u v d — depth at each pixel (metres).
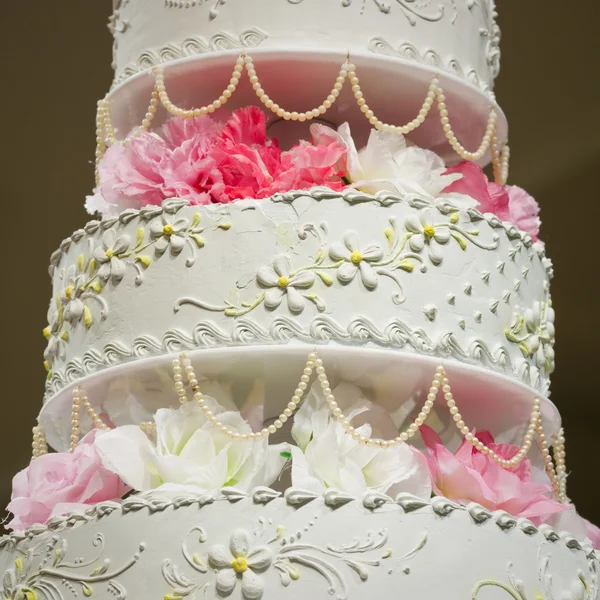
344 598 1.75
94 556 1.87
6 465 4.86
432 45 2.33
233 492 1.81
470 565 1.82
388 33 2.29
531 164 4.68
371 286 1.98
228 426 1.98
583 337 4.77
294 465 1.89
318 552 1.77
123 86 2.40
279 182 2.16
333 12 2.26
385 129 2.25
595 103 4.47
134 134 2.35
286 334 1.94
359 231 2.01
